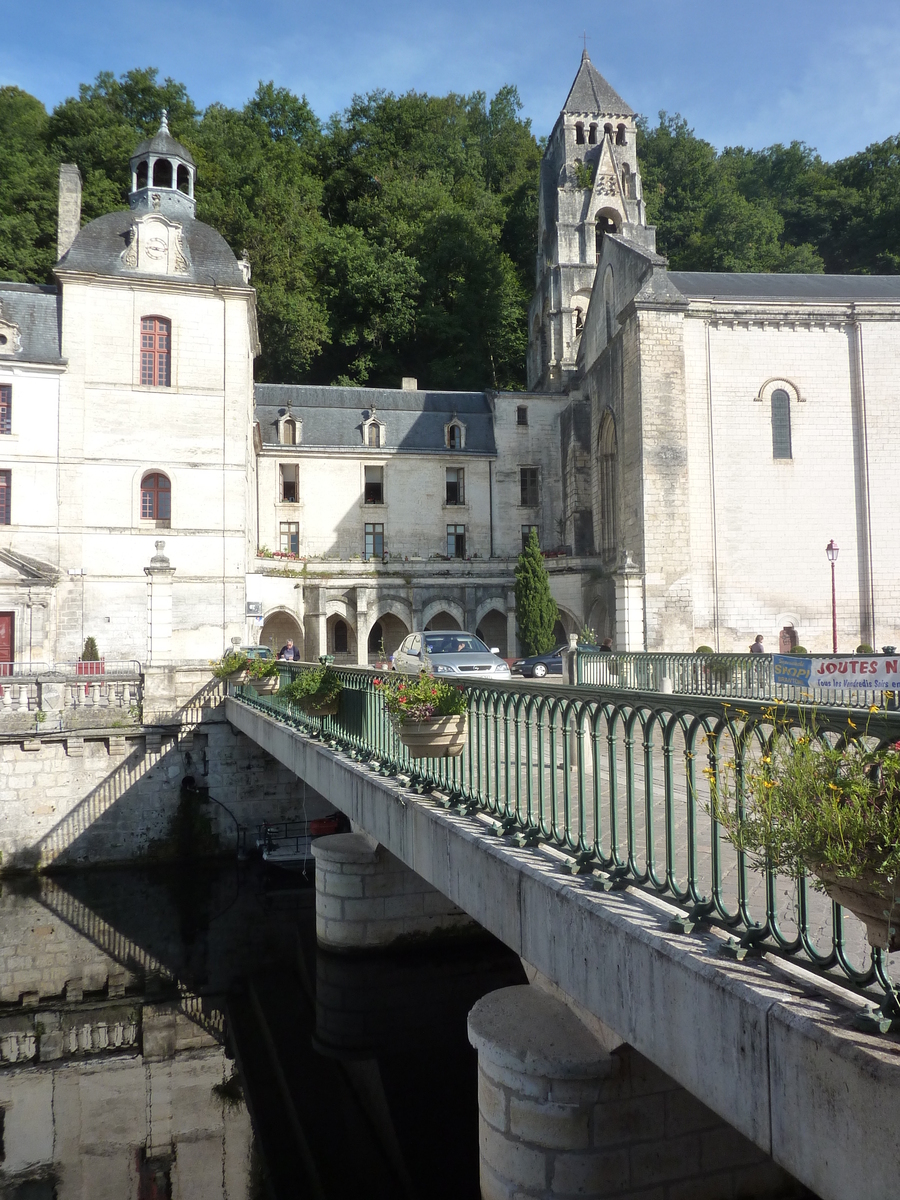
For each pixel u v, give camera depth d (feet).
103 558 112.37
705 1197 21.89
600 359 137.80
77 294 113.80
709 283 128.26
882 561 113.50
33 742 83.66
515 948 20.08
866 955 14.57
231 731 88.07
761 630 111.96
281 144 201.16
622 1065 21.39
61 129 174.70
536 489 163.73
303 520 154.61
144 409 115.24
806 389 114.73
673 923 15.24
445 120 229.25
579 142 173.27
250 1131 38.01
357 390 165.78
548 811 26.86
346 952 46.83
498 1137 22.03
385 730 34.12
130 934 66.59
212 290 118.11
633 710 17.38
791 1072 11.82
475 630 148.36
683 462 111.04
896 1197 9.98
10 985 56.95
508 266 209.56
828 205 219.41
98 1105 40.73
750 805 14.32
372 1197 32.78
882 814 10.75
